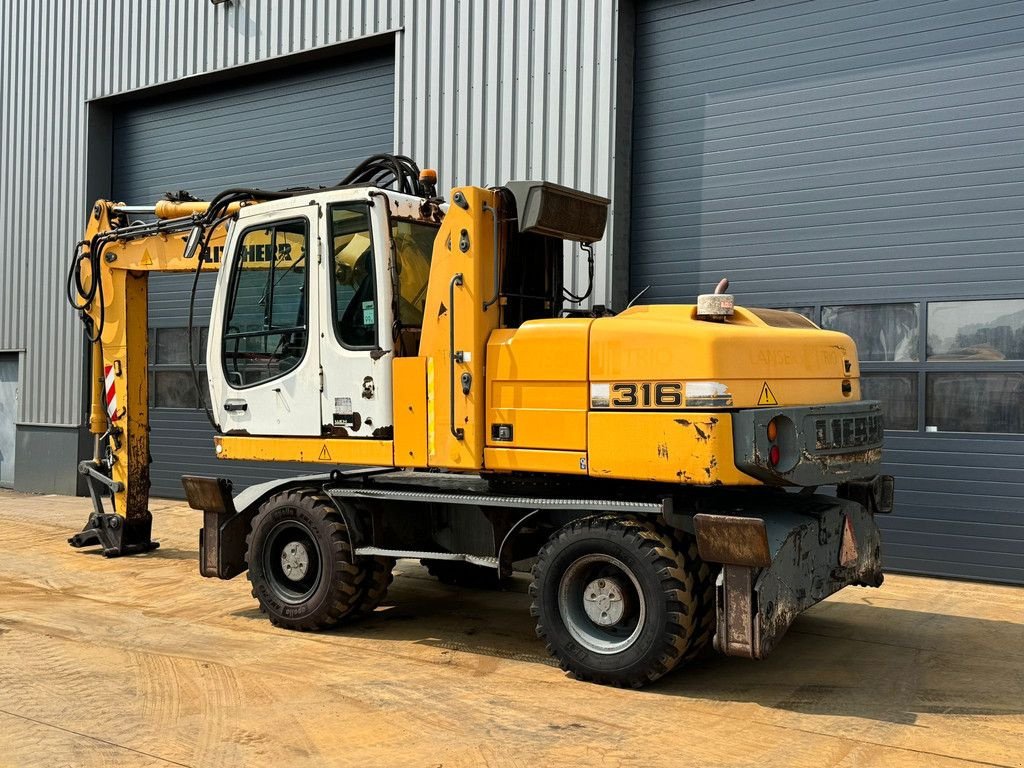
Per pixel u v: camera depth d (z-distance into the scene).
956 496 7.91
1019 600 7.21
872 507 6.14
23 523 11.05
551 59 9.59
